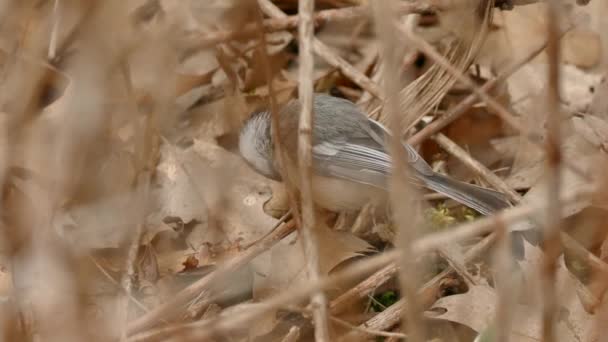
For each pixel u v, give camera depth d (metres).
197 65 9.41
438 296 7.61
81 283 5.25
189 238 8.19
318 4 11.02
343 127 8.27
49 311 4.97
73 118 4.84
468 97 9.17
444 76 9.00
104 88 4.73
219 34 8.37
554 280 4.55
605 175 5.82
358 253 7.63
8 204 5.97
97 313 6.71
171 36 5.04
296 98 9.79
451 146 9.13
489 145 9.51
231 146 9.02
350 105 8.62
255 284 7.61
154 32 5.05
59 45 6.91
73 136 4.91
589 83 10.17
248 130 8.33
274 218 8.38
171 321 7.09
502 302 4.91
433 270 7.86
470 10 8.70
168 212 8.26
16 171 6.05
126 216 7.02
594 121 9.19
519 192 8.93
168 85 5.17
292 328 6.95
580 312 7.04
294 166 7.82
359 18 9.70
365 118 8.47
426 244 4.68
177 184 8.41
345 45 10.48
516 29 10.30
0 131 5.30
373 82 9.52
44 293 5.47
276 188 8.68
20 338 5.48
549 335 4.62
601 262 7.61
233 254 8.01
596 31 9.62
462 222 8.64
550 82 4.26
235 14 8.35
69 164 5.04
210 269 7.94
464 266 7.57
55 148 5.43
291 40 10.28
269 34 10.09
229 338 7.01
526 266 7.32
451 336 7.35
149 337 6.55
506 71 9.04
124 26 4.63
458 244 7.70
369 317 7.38
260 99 9.51
